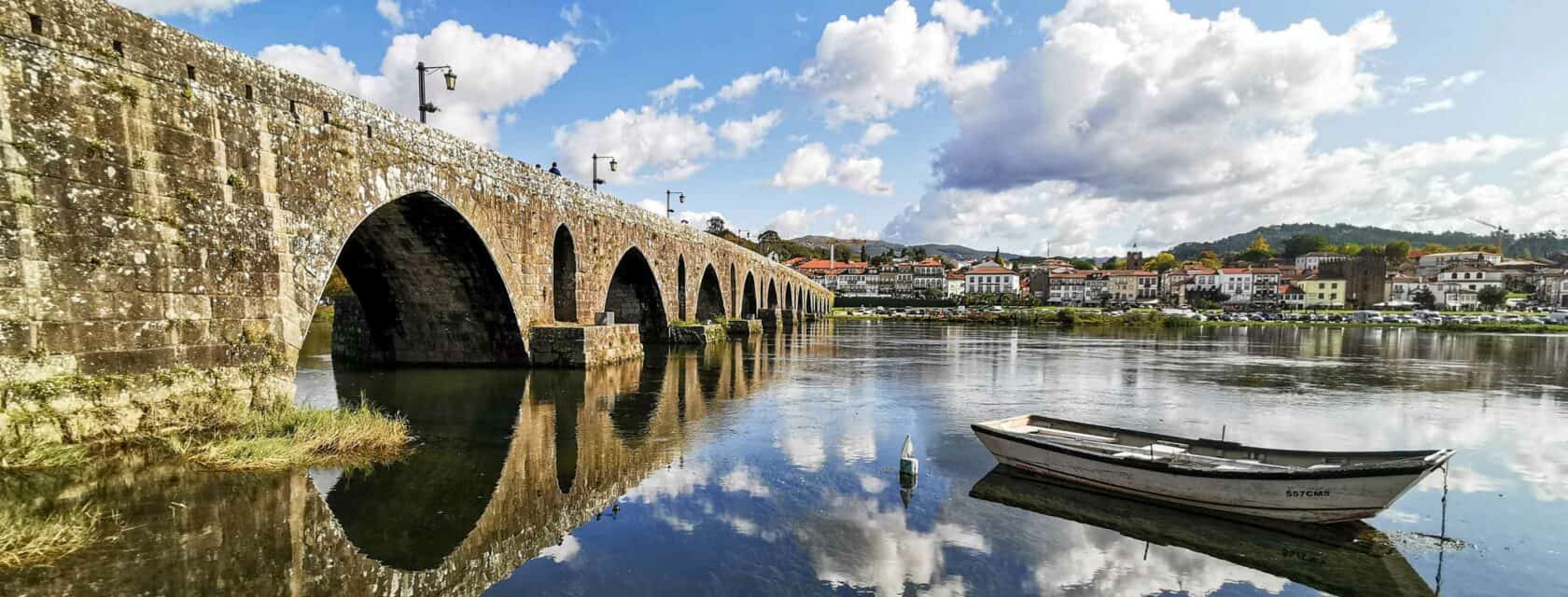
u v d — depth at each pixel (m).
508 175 23.91
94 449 10.73
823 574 8.62
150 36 11.91
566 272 29.09
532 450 14.60
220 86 13.05
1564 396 25.50
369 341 27.56
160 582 7.48
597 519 10.47
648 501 11.36
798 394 23.44
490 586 8.08
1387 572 8.98
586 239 30.02
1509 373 32.88
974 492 12.07
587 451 14.56
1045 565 9.02
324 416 14.11
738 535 9.86
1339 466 10.08
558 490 11.86
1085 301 173.50
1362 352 45.94
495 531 9.86
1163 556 9.33
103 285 11.09
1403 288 142.25
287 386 14.16
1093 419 19.86
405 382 23.27
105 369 11.08
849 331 69.94
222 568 8.02
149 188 11.77
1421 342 55.72
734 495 11.73
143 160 11.69
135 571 7.65
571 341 26.05
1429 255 176.88
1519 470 14.36
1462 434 18.30
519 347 26.03
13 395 9.98
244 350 13.26
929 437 16.64
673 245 43.00
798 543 9.62
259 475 11.12
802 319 94.06
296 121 14.69
